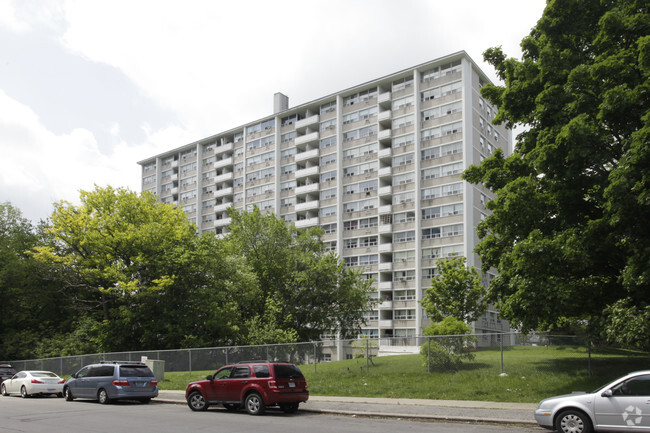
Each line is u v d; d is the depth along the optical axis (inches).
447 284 1636.3
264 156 3454.7
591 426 456.8
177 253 1662.2
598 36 743.7
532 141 822.5
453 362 919.7
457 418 577.6
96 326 1685.5
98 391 853.2
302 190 3149.6
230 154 3774.6
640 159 594.2
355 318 1962.4
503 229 830.5
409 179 2733.8
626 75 685.9
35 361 1609.3
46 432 506.3
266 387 660.7
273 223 1998.0
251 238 1993.1
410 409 651.5
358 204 2915.8
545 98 746.8
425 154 2701.8
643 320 581.3
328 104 3198.8
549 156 700.7
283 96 3518.7
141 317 1620.3
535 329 818.8
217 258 1724.9
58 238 1727.4
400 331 2605.8
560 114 728.3
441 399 736.3
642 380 449.7
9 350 1963.6
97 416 649.0
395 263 2687.0
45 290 2078.0
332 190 3041.3
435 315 1628.9
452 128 2628.0
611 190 608.4
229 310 1663.4
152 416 647.1
